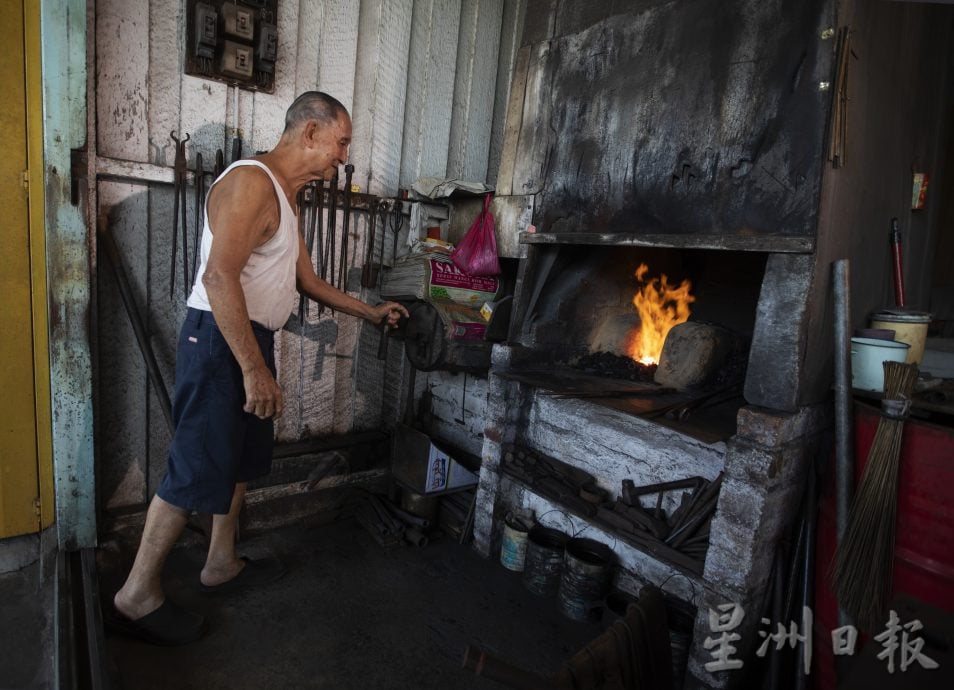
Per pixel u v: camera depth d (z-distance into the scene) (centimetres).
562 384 242
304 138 205
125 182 246
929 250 304
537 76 275
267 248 201
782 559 205
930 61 260
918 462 176
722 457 221
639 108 233
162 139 252
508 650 226
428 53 324
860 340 203
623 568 253
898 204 254
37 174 224
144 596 207
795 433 196
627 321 301
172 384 271
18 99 218
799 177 187
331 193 291
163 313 265
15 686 187
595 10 251
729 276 286
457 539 305
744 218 201
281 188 198
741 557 195
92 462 243
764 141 196
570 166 260
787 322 192
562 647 229
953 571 171
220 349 195
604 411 260
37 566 250
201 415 196
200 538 278
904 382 177
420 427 358
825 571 201
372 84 306
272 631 226
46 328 233
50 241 223
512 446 288
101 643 190
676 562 214
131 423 264
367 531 304
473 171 362
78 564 239
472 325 281
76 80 218
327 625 232
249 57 259
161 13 243
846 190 201
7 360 230
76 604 215
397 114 318
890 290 262
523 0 360
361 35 299
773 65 193
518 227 283
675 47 221
